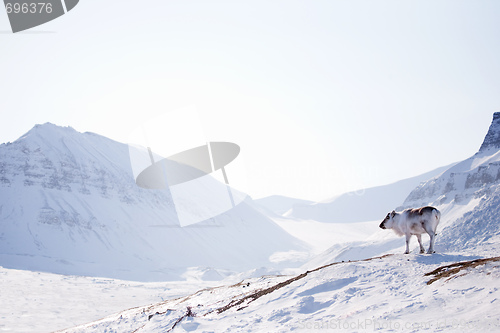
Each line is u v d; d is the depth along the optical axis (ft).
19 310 182.60
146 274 455.63
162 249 602.03
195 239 650.43
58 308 193.36
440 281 38.58
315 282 48.26
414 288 38.93
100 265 481.46
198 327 42.01
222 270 519.60
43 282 270.87
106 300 223.92
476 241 247.70
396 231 59.47
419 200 488.02
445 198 424.05
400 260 52.24
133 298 236.22
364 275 47.09
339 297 41.16
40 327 152.76
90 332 60.64
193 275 466.29
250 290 61.93
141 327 52.16
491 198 287.69
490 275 35.40
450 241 260.83
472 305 29.89
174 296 247.09
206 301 63.98
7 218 563.48
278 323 37.78
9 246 512.22
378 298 38.04
